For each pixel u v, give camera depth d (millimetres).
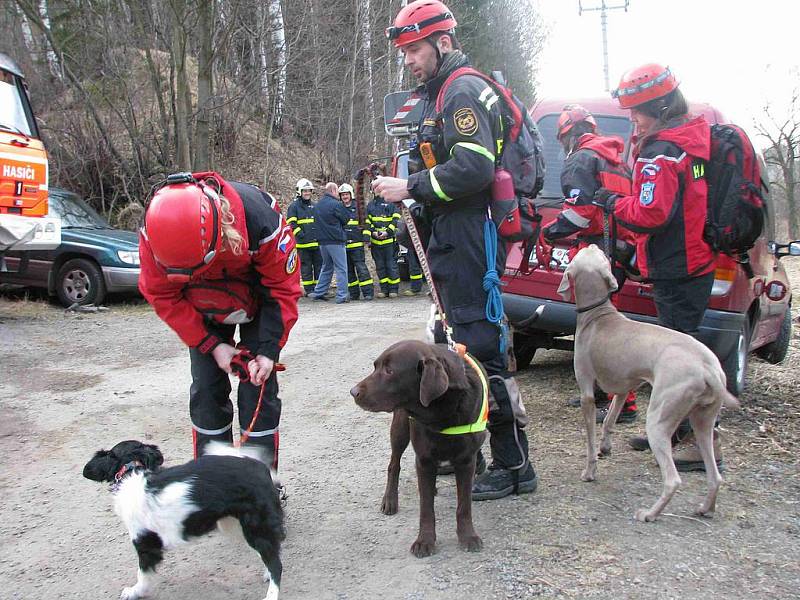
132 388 6207
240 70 18531
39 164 8969
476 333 3559
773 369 6711
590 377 3990
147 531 2748
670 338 3613
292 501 3887
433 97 3654
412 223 3541
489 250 3479
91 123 16156
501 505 3693
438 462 3199
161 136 17047
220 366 3258
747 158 4055
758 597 2795
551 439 4738
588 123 4871
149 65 16125
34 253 10891
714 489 3477
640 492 3828
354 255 12766
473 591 2895
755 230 3992
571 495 3805
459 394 3016
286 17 18766
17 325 9195
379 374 2996
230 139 18812
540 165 3801
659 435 3469
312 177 20875
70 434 5027
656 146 3871
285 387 6242
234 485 2773
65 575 3174
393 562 3168
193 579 3096
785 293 5996
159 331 8945
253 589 3010
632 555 3135
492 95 3408
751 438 4652
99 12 16328
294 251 3309
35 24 15711
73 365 7074
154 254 2791
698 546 3209
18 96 8930
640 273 4316
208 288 3150
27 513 3803
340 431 5066
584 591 2859
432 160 3488
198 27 15258
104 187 16562
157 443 4855
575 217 4566
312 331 9047
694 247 3955
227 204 2902
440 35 3520
